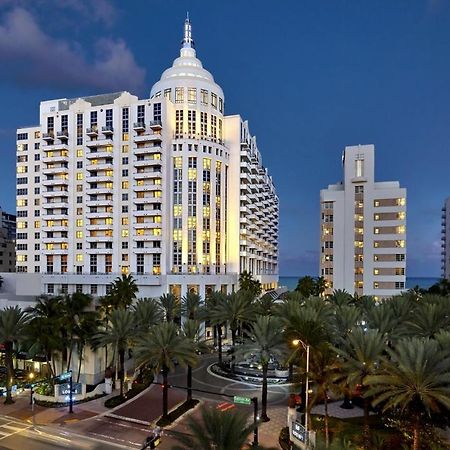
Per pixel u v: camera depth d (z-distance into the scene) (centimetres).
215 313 5644
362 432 3225
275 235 16175
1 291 10619
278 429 3506
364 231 10581
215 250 9369
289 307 5009
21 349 4625
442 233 14550
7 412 3969
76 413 3931
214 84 9806
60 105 10194
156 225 8788
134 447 3189
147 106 9012
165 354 3628
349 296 7456
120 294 5916
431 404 2417
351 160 10819
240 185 10038
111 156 9100
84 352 4841
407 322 4403
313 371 2966
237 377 5172
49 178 9594
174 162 9088
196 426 2088
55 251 9338
